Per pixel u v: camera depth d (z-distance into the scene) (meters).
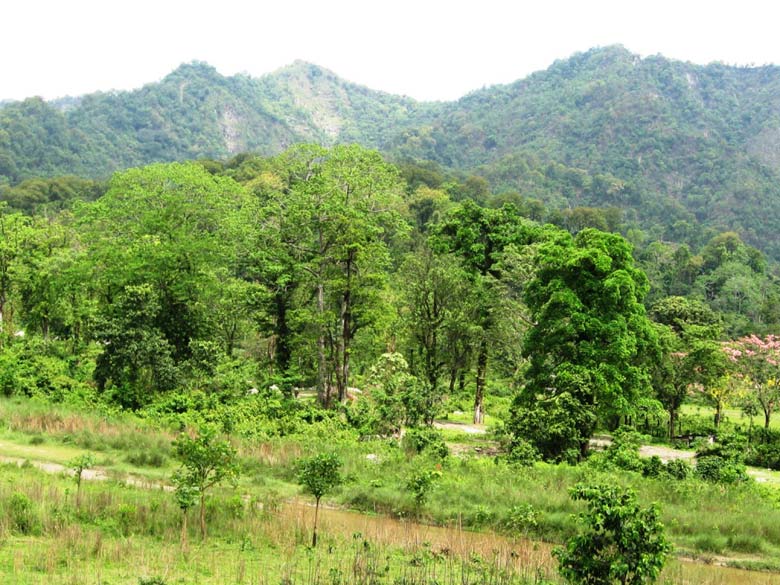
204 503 16.45
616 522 10.65
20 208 107.50
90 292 45.22
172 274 38.59
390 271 60.09
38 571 12.18
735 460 28.91
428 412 32.59
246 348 46.78
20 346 39.88
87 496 16.75
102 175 186.75
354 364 50.88
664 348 44.88
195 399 32.53
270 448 25.17
